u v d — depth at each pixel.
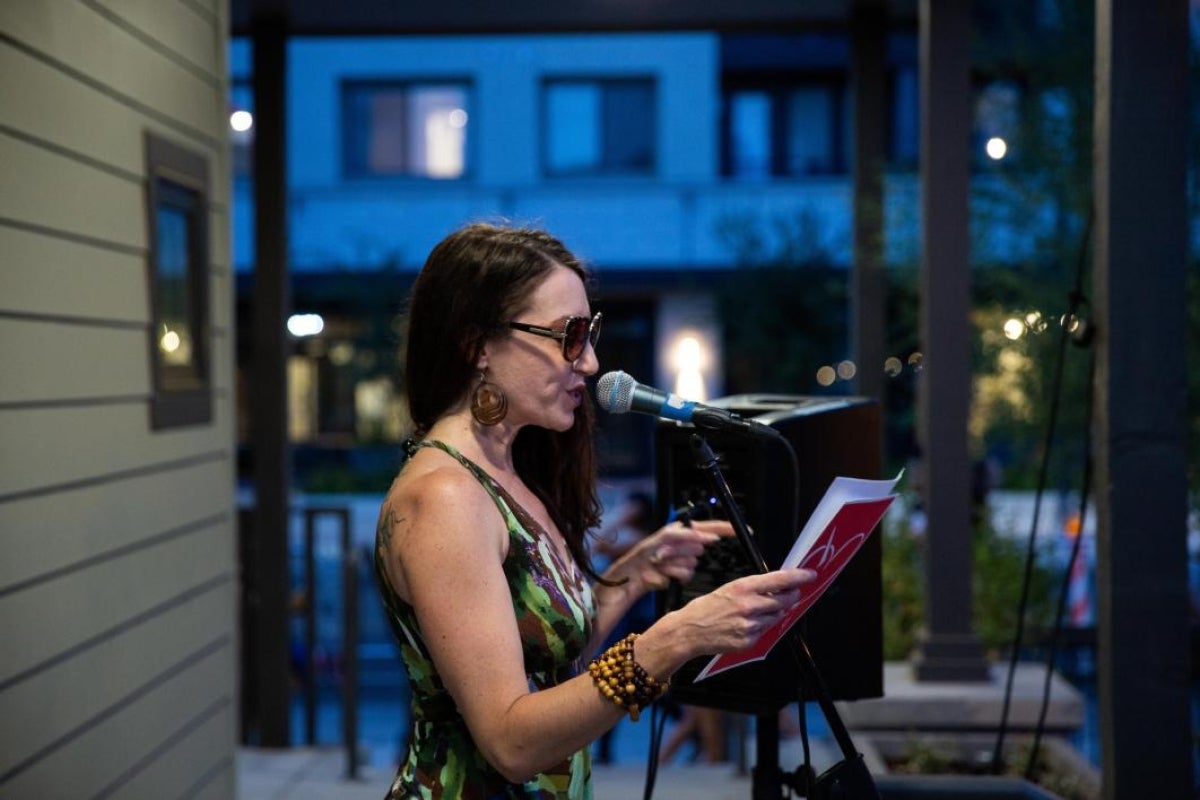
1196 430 5.70
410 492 1.79
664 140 16.83
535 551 1.86
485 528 1.77
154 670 3.22
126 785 3.03
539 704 1.67
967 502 4.86
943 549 4.87
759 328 14.73
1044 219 6.76
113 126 3.02
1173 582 2.68
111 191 3.00
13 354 2.52
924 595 5.00
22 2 2.59
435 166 17.08
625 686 1.66
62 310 2.74
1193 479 5.67
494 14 5.28
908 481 6.88
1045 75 6.62
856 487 1.74
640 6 5.22
